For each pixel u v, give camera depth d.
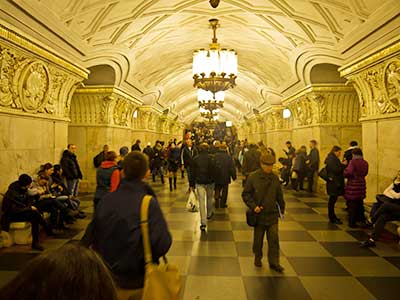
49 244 5.55
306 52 9.39
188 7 8.48
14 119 6.05
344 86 10.69
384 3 5.53
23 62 6.03
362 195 6.59
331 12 6.93
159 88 16.72
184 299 3.59
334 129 11.24
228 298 3.61
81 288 0.73
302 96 12.16
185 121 40.28
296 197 10.47
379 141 7.43
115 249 2.01
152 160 14.48
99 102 11.24
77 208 7.25
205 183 6.54
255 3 8.07
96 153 11.40
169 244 2.09
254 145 9.12
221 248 5.36
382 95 7.13
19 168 6.22
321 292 3.74
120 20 7.62
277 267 4.34
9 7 4.99
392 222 6.00
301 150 11.64
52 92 7.46
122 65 10.30
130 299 1.97
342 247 5.40
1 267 4.52
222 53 9.80
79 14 6.49
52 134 7.62
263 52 11.91
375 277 4.17
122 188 2.16
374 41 6.64
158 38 10.30
